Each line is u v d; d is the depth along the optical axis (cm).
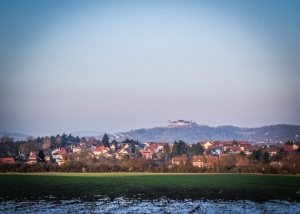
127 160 19762
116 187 12388
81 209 8612
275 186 12988
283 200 10244
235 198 10494
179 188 12356
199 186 12862
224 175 16388
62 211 8338
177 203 9650
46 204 9100
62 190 11469
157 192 11444
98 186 12562
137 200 9981
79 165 18288
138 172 17988
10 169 17488
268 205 9488
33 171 17650
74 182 13450
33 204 9075
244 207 9200
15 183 12925
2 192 10881
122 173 17362
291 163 18450
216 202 9850
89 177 15162
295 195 11100
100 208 8800
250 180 14612
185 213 8462
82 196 10412
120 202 9619
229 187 12656
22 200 9588
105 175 16150
